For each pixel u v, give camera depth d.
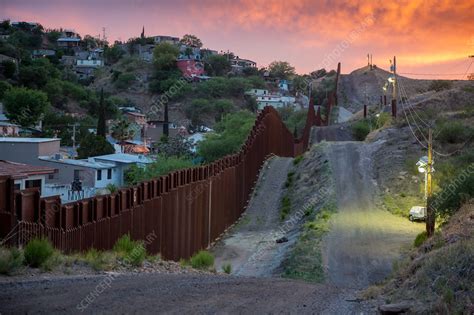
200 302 12.91
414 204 49.69
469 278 13.21
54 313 10.75
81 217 21.77
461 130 64.19
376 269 30.92
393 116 81.56
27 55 173.00
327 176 59.81
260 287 16.45
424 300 13.10
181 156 76.06
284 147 85.19
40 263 15.23
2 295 11.84
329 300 14.89
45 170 36.91
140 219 28.17
